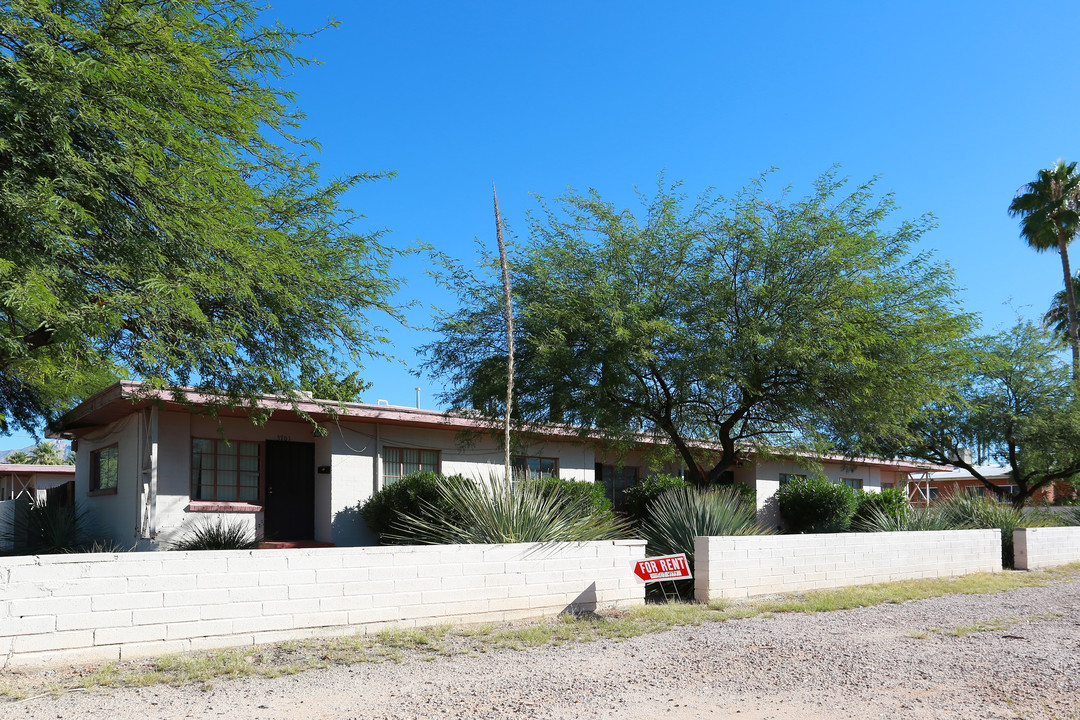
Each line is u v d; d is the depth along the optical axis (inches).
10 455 1412.4
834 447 673.0
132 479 581.3
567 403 549.0
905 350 511.8
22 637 240.5
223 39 375.6
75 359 372.5
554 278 558.6
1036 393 932.6
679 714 204.4
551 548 365.1
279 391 482.3
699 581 414.9
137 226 341.4
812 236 523.2
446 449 684.1
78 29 302.0
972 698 221.0
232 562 281.4
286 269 394.6
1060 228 1321.4
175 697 214.2
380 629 310.2
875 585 502.3
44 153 304.2
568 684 233.8
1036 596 463.5
